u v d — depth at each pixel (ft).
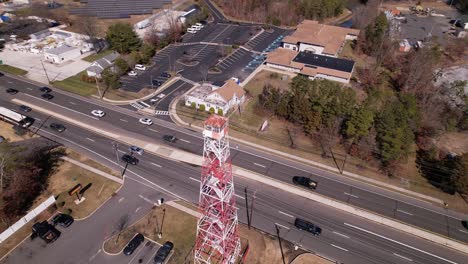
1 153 201.46
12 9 536.42
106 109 299.17
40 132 265.54
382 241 186.39
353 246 183.01
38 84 336.70
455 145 258.37
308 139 263.49
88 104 305.94
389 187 221.87
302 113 260.21
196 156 246.27
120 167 233.35
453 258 178.60
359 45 421.18
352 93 260.01
